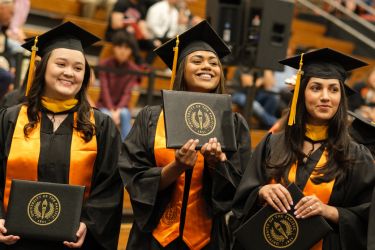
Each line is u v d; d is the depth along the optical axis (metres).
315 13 12.80
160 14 8.94
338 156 3.78
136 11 9.03
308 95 3.84
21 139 3.93
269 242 3.65
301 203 3.61
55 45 4.00
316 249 3.77
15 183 3.75
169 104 3.75
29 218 3.72
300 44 11.81
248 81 8.05
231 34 6.57
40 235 3.71
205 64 3.94
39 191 3.75
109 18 8.78
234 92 7.91
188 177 3.90
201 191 3.91
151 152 3.91
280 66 6.58
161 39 8.84
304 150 3.86
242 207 3.82
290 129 3.89
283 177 3.80
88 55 8.73
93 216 3.89
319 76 3.85
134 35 8.42
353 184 3.76
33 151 3.91
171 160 3.86
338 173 3.75
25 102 4.11
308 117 3.88
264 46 6.45
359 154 3.82
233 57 6.60
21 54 5.99
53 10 8.87
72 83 3.92
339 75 3.88
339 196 3.76
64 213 3.74
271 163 3.84
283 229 3.63
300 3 12.77
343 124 3.83
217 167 3.78
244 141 3.96
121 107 6.95
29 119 3.97
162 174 3.74
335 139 3.82
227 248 4.00
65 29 4.03
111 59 7.25
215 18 6.55
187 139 3.69
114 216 3.96
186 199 3.89
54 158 3.91
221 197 3.85
